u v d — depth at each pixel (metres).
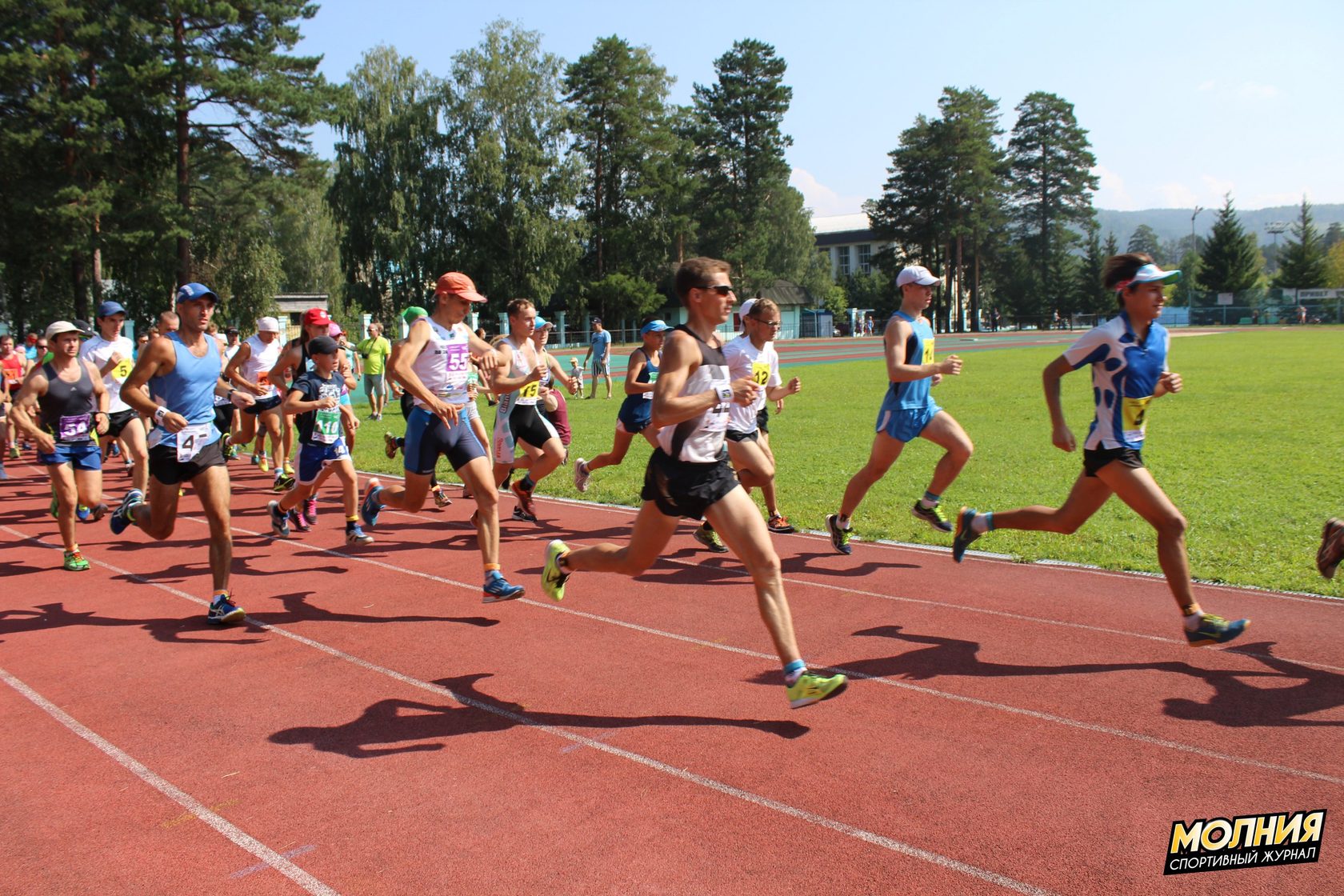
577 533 8.52
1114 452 4.91
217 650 5.45
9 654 5.46
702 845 3.25
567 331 61.28
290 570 7.39
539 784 3.72
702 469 4.18
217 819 3.52
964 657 5.02
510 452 8.59
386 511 9.91
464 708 4.51
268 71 38.16
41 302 39.59
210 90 36.72
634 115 64.12
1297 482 9.27
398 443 9.06
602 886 3.02
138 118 36.72
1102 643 5.16
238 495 11.30
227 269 41.19
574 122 58.28
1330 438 12.20
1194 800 3.48
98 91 35.25
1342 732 4.00
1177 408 16.19
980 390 21.52
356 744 4.13
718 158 70.19
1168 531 4.81
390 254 52.97
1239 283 79.38
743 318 7.09
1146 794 3.52
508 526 8.84
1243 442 12.05
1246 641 5.12
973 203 82.44
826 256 88.19
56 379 7.63
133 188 37.47
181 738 4.24
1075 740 4.00
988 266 94.12
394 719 4.40
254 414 11.28
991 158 84.56
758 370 7.10
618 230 64.19
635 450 13.60
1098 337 4.85
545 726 4.27
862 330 79.19
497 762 3.92
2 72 33.00
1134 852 3.14
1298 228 89.94
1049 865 3.08
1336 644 5.03
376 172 53.81
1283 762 3.76
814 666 4.93
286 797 3.67
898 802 3.51
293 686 4.85
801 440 13.70
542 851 3.23
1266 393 18.44
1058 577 6.48
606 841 3.29
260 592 6.73
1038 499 8.90
